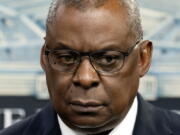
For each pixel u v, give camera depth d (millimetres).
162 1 3289
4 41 3266
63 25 1438
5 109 3270
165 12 3283
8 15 3281
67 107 1466
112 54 1439
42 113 1783
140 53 1576
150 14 3281
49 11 1502
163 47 3266
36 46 3270
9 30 3271
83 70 1420
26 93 3281
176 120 1754
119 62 1455
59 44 1443
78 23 1422
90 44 1418
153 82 3264
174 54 3266
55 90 1484
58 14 1459
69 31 1430
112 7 1448
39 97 3281
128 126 1636
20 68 3270
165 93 3264
